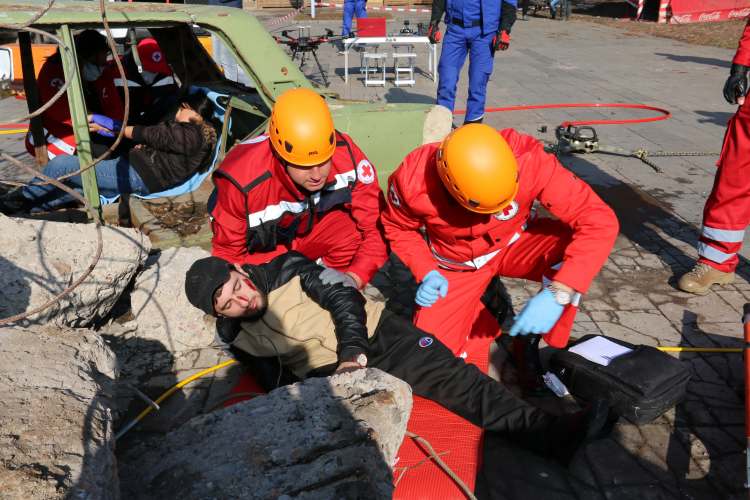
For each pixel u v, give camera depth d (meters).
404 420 2.08
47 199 4.54
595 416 2.36
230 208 2.97
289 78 3.90
